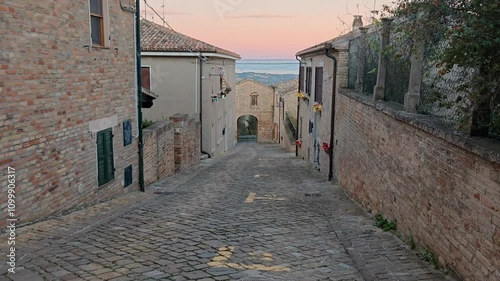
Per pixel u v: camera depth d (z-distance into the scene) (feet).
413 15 20.18
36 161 22.50
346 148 40.70
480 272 14.33
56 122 24.27
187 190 40.22
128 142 35.22
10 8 20.17
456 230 16.16
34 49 22.03
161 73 68.13
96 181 29.63
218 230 23.90
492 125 15.16
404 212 22.48
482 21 14.30
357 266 18.11
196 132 66.39
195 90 68.59
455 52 15.10
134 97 36.35
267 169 61.67
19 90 20.97
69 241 19.83
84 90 27.45
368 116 31.45
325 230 25.00
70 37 25.52
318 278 16.49
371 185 30.17
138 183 38.22
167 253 18.90
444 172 17.31
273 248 20.74
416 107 22.81
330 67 50.78
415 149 20.90
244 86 150.61
